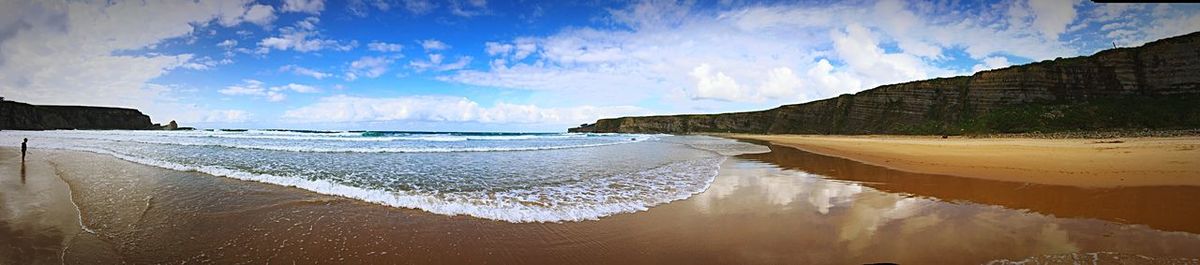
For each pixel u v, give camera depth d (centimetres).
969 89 7044
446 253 554
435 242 598
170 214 756
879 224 671
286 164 1652
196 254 547
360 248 570
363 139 4384
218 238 612
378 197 928
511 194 995
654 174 1405
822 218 721
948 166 1534
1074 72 6197
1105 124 5075
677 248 568
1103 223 645
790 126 10662
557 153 2478
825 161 1938
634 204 867
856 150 2723
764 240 597
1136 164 1319
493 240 608
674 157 2194
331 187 1053
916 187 1064
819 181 1211
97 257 538
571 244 590
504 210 805
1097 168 1262
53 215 746
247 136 5109
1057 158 1598
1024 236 584
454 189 1068
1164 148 1959
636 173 1435
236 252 554
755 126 11900
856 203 854
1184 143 2366
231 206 823
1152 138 3269
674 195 977
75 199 892
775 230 646
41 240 603
